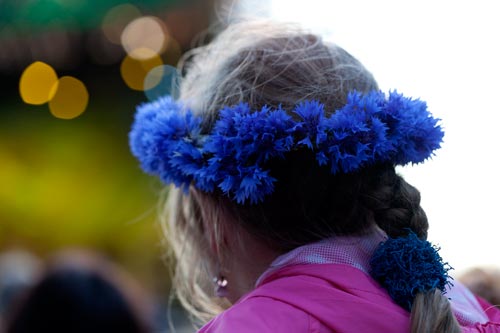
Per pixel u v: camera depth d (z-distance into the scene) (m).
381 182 1.06
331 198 1.04
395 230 1.08
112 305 1.83
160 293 4.99
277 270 1.04
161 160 1.13
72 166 5.52
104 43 4.33
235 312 0.96
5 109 5.61
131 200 5.43
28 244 5.33
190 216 1.22
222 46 1.21
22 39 4.21
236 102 1.09
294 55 1.12
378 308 0.95
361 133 1.00
